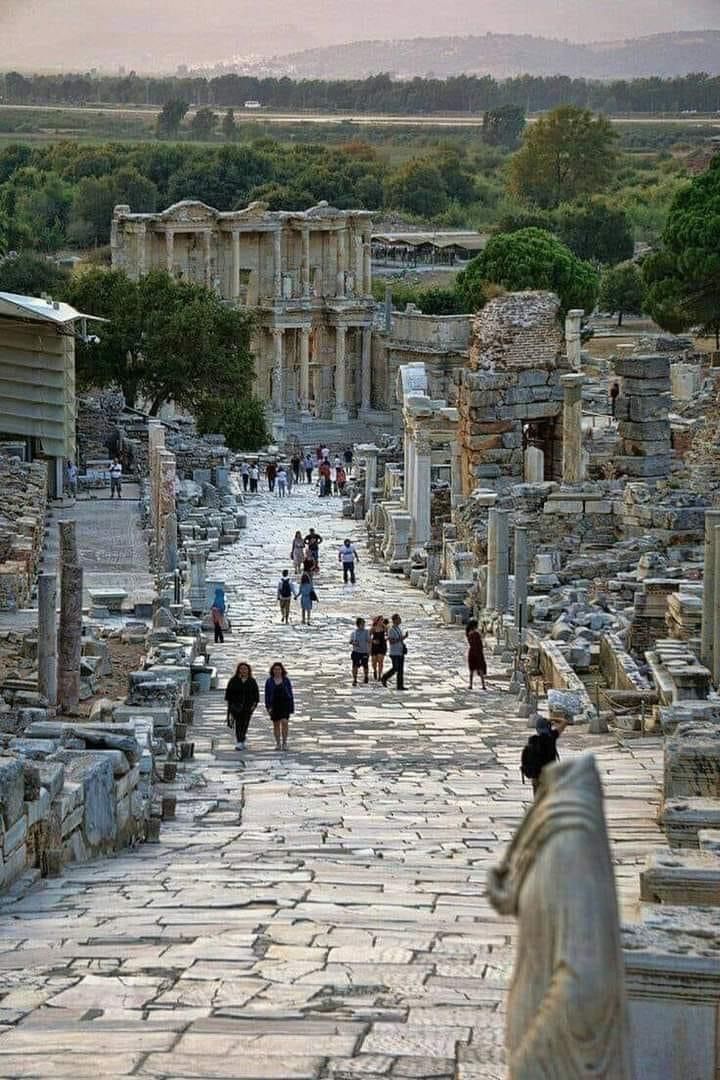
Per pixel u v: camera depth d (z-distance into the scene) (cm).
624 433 8331
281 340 19725
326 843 3328
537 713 5350
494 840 3344
